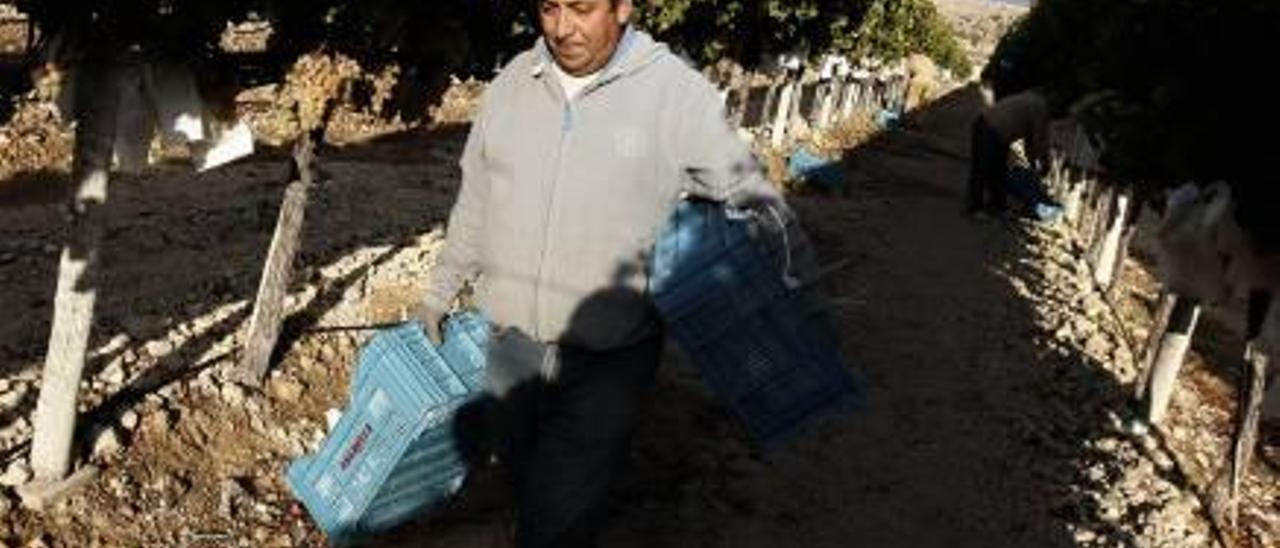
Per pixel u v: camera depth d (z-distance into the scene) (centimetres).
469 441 584
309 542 595
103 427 612
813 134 2734
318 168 1520
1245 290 643
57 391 556
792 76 2325
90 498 574
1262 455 969
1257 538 793
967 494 774
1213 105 581
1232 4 559
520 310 388
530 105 369
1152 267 1862
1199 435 988
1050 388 1022
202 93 507
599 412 398
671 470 727
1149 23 630
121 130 506
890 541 697
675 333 383
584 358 392
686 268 377
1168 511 789
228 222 1188
